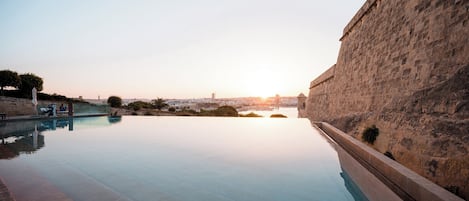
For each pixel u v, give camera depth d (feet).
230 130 39.04
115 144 26.68
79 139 29.58
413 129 14.99
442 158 11.28
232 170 17.16
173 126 44.09
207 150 23.88
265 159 20.34
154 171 16.74
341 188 13.73
